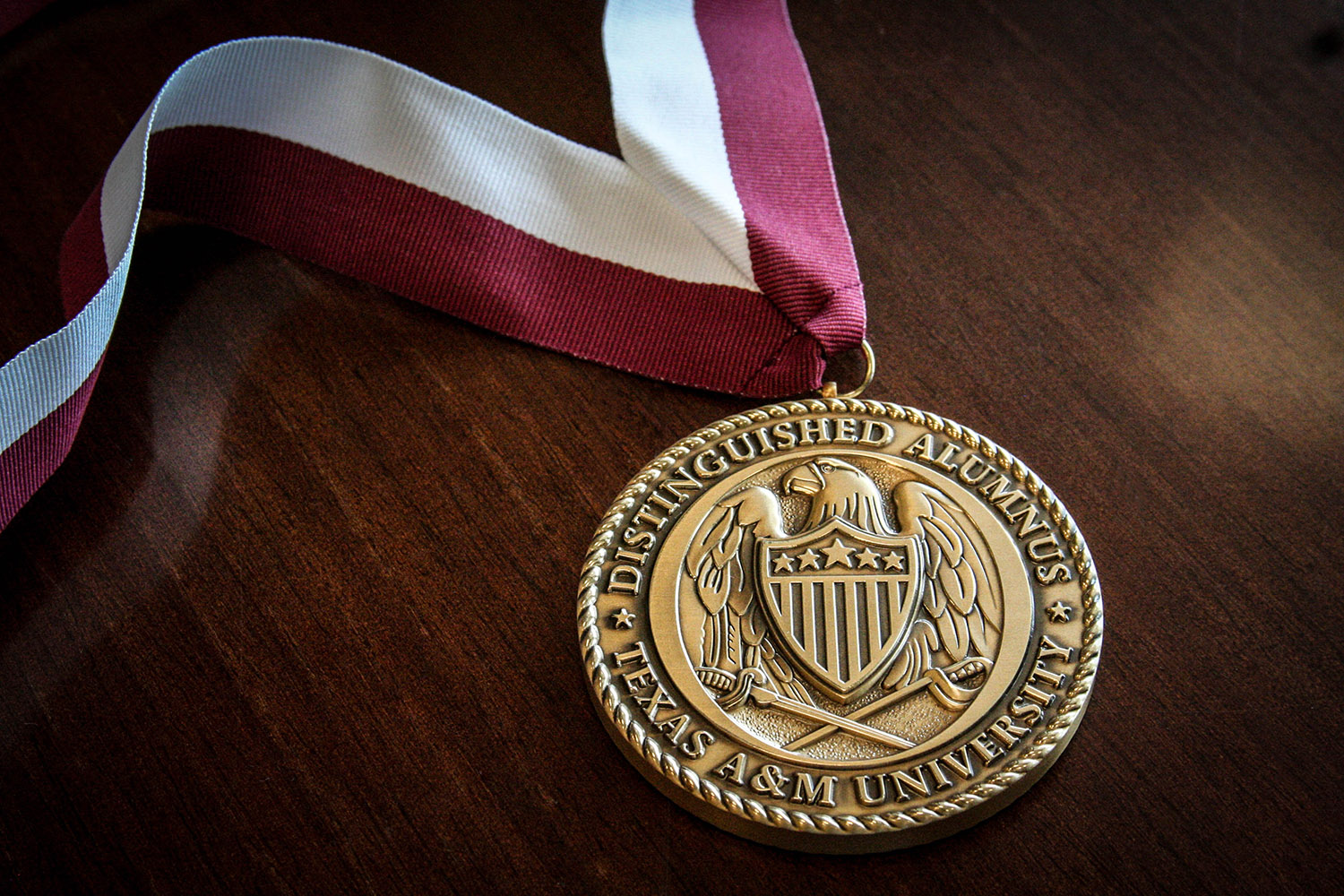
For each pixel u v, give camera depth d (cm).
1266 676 26
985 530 27
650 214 31
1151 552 27
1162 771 25
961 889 25
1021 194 31
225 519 28
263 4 34
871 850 25
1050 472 28
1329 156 32
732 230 30
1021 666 26
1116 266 30
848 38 34
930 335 29
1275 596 27
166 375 29
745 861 25
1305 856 25
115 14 34
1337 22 34
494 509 28
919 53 33
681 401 29
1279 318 30
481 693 26
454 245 30
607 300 30
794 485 27
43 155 32
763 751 25
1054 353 29
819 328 29
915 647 26
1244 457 28
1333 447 28
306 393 29
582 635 26
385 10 34
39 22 34
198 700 26
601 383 29
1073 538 27
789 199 31
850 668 26
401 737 26
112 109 32
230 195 31
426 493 28
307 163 31
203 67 30
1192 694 26
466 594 27
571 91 33
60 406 27
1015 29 34
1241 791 25
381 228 30
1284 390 29
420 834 25
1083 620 26
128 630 27
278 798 25
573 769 26
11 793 26
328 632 27
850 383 29
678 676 26
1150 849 25
